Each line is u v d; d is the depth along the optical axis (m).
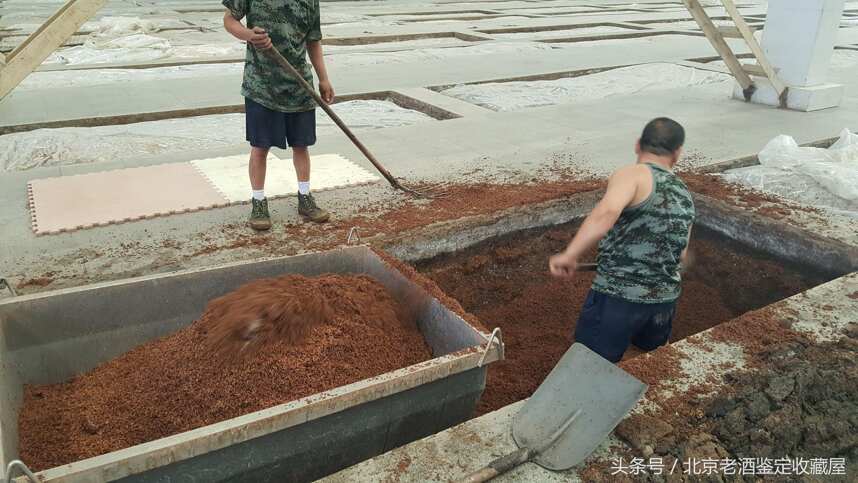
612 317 3.20
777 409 2.59
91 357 2.79
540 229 4.88
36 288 3.44
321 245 4.01
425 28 16.23
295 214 4.50
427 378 2.32
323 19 18.00
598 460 2.30
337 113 7.85
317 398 2.12
